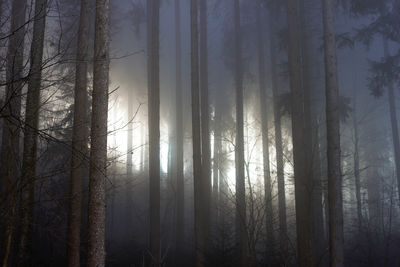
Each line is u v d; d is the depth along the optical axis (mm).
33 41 5305
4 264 4473
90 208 6727
